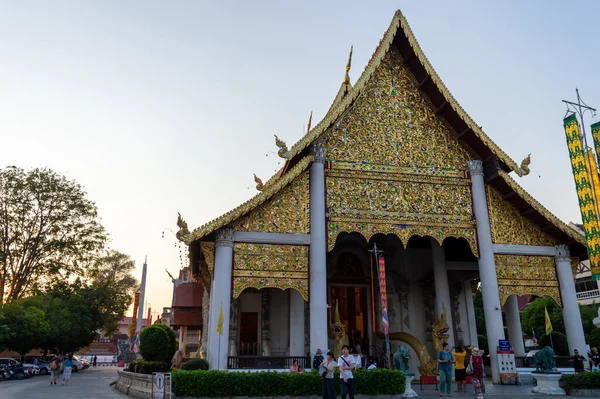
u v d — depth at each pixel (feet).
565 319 61.62
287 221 56.18
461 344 76.95
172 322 100.12
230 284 52.49
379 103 64.18
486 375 73.87
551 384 48.42
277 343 69.77
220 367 49.34
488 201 63.93
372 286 74.59
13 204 125.18
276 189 55.11
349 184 59.52
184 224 51.85
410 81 66.33
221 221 52.75
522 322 140.77
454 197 62.54
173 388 43.19
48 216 129.08
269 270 54.13
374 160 61.26
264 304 71.05
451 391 50.83
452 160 64.13
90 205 135.74
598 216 57.57
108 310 161.58
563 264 63.10
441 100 64.13
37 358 133.90
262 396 43.47
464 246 78.23
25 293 126.41
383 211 59.41
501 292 60.39
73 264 132.46
